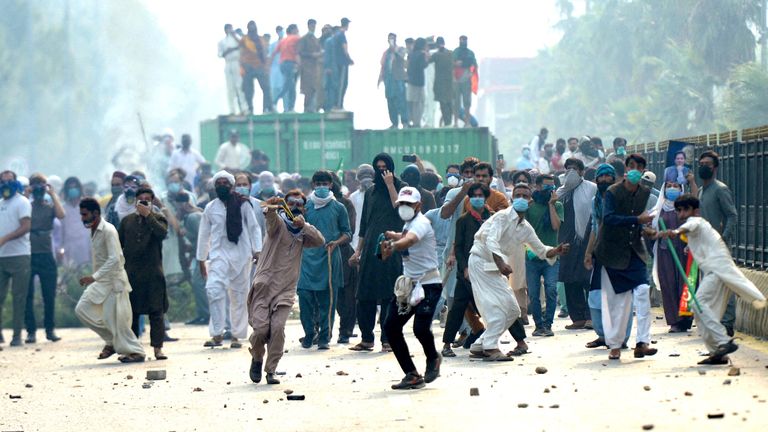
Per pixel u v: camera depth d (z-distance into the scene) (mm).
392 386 33688
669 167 45188
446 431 26625
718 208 43250
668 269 45344
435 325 54750
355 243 55844
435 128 85000
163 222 45406
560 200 49500
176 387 36531
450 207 43469
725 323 41594
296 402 32156
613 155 54969
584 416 27281
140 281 44938
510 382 33750
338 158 85438
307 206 46531
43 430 29547
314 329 47656
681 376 33062
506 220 38406
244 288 48875
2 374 42125
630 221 36969
